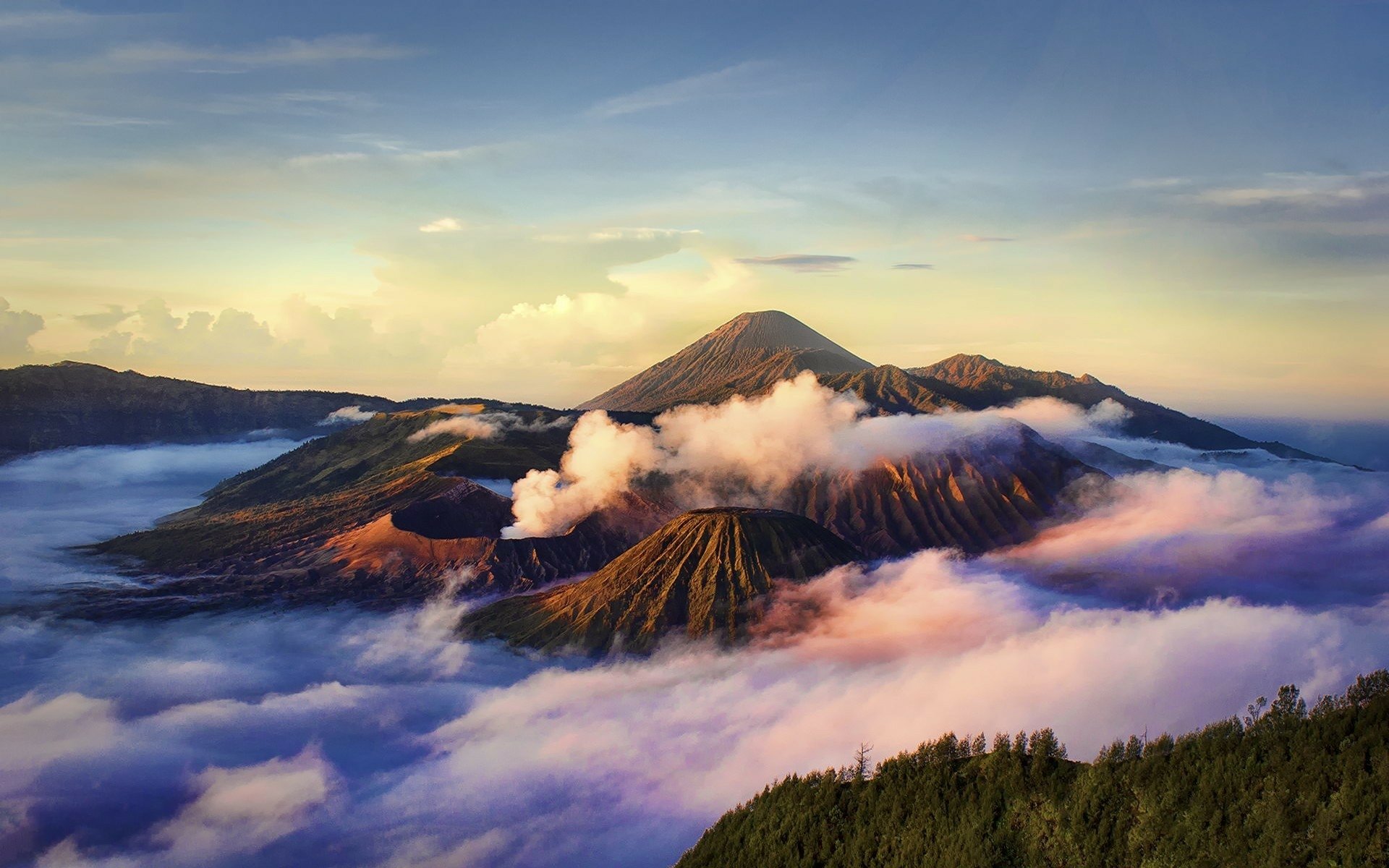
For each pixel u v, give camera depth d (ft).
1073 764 346.33
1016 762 348.18
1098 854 302.25
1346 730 305.32
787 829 373.61
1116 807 314.55
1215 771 309.01
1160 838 296.92
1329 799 281.33
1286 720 321.32
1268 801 288.71
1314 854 266.77
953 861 321.73
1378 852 256.93
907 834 342.85
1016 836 323.16
